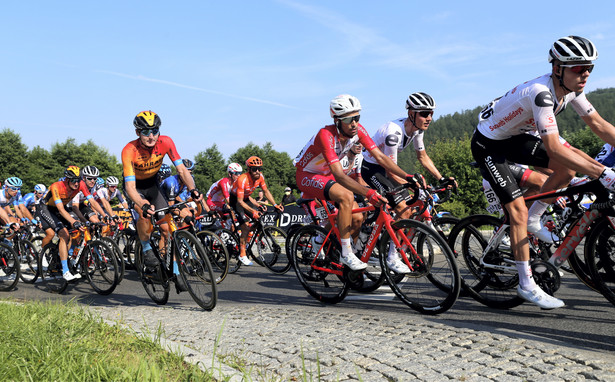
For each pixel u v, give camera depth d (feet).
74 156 186.50
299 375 8.43
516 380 7.50
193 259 14.98
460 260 14.43
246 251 25.35
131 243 25.93
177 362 9.21
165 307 15.92
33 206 32.12
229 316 13.30
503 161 12.38
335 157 13.85
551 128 11.06
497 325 11.40
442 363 8.43
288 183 211.82
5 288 23.57
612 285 11.94
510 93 11.95
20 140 177.27
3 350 9.54
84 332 11.28
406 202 14.61
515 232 12.09
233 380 8.14
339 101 13.24
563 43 10.71
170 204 15.64
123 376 8.05
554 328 10.94
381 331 10.63
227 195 26.11
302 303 15.65
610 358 8.30
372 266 16.69
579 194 12.01
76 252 21.57
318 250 15.53
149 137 15.66
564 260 12.50
